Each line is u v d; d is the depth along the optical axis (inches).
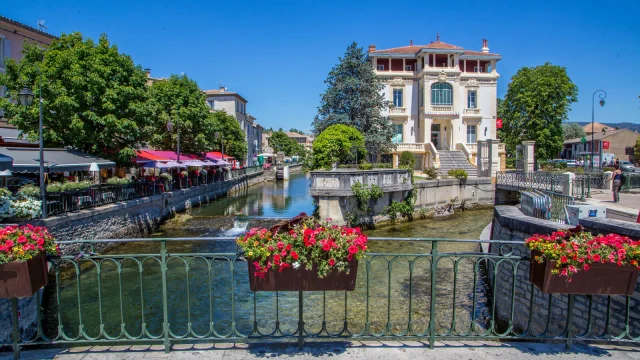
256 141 3216.0
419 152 1594.5
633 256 163.8
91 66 800.3
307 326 376.8
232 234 839.1
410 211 1015.0
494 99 1732.3
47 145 821.2
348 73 1423.5
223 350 184.7
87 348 187.9
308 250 164.1
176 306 436.1
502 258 195.2
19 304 298.8
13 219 517.0
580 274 169.5
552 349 187.6
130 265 590.9
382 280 515.2
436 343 193.0
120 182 820.6
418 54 1676.9
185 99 1433.3
